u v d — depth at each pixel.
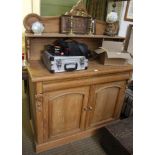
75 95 1.40
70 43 1.33
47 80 1.17
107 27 1.68
